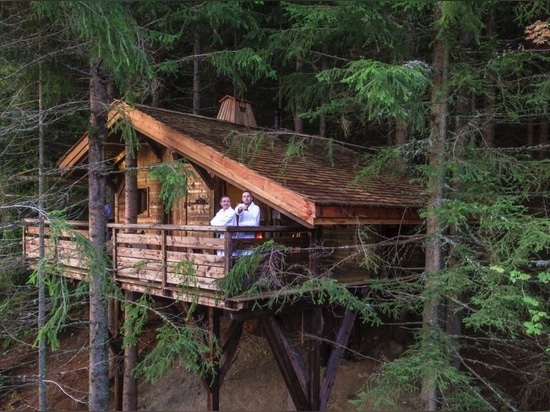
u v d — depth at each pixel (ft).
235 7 30.89
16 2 19.39
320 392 25.14
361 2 18.11
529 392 23.18
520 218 18.30
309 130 42.42
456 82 19.27
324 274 21.38
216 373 24.50
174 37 26.81
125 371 29.43
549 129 37.65
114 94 27.99
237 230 20.61
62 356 40.75
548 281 17.90
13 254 24.73
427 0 17.12
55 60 20.20
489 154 19.89
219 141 27.37
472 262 18.21
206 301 21.50
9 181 22.89
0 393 38.22
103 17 16.42
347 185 24.12
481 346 27.43
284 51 34.27
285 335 23.99
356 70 18.06
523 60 19.56
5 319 24.72
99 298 20.70
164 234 23.16
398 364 18.10
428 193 20.56
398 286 21.21
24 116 20.29
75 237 17.70
